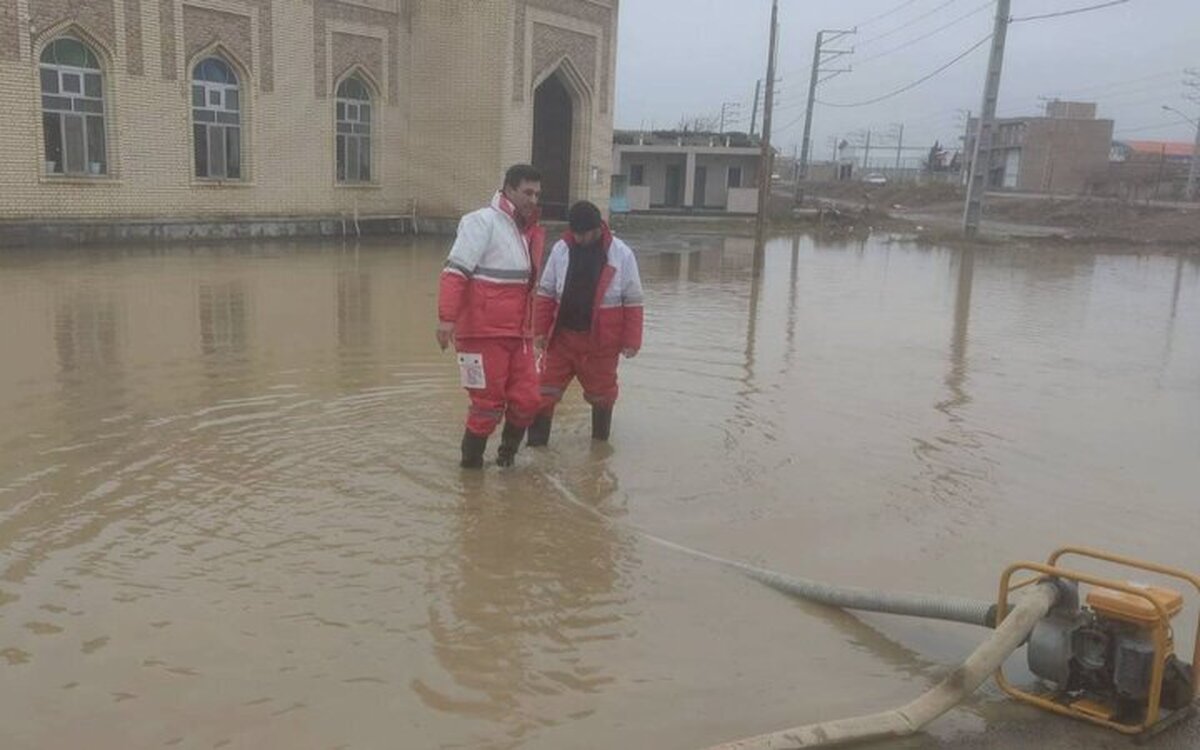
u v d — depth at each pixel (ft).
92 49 66.03
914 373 31.94
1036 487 20.31
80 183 66.13
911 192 259.60
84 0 64.39
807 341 37.50
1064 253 99.19
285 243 75.25
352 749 10.59
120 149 68.03
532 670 12.37
